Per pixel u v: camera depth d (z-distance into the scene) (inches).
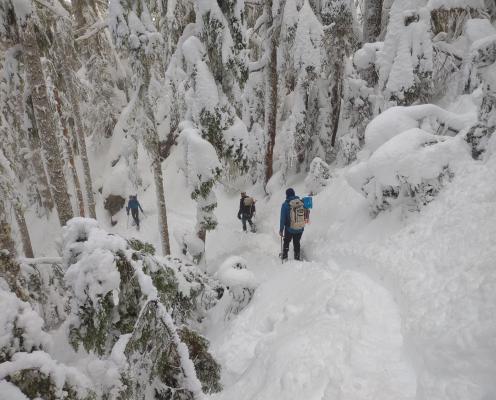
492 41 226.2
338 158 474.3
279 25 454.3
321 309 187.3
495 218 171.5
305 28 410.3
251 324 220.4
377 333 154.4
